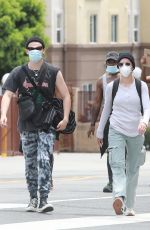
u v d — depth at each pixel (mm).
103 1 91750
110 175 25641
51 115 19812
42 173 19812
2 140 45062
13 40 77375
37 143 19953
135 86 19641
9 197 24219
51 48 85875
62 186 28047
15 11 77812
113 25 93188
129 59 19531
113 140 19656
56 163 40000
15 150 45750
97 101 26141
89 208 21391
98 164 39500
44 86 19875
